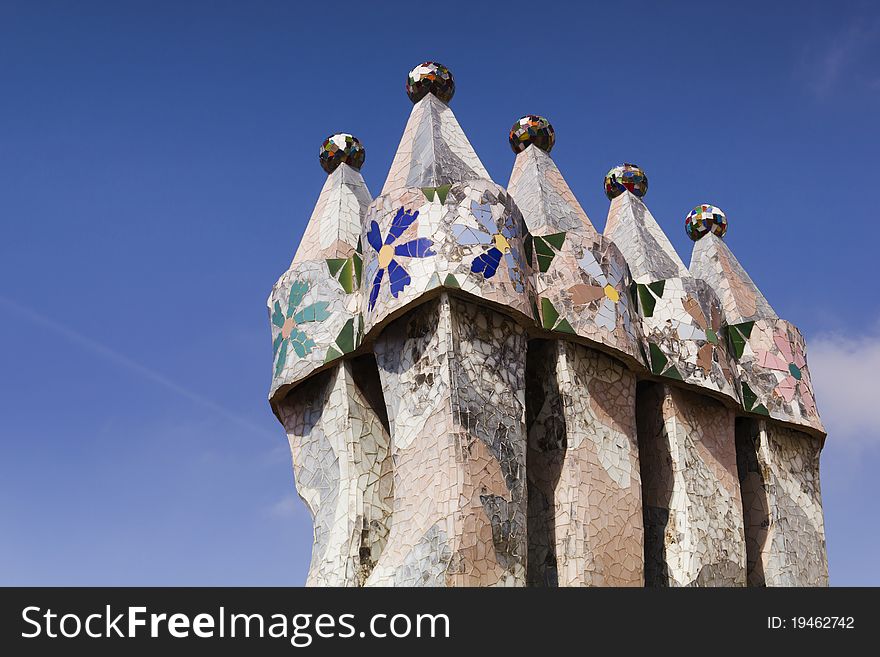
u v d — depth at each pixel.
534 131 23.44
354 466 19.58
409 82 22.83
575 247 20.33
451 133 21.88
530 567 18.73
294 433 20.88
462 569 16.77
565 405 19.17
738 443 23.27
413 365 18.33
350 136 24.16
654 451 21.30
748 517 22.69
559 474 18.92
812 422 23.66
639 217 24.67
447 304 18.05
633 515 19.36
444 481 17.16
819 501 23.75
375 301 18.92
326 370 20.56
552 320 19.33
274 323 21.83
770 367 23.59
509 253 18.84
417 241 18.64
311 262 21.56
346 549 18.98
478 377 17.98
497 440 17.77
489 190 19.16
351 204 23.17
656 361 21.16
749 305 25.48
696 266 26.58
